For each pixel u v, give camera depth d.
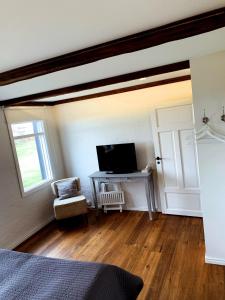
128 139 4.69
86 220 4.70
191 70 2.60
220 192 2.73
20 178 4.20
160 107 4.20
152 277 2.85
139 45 1.77
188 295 2.52
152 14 1.47
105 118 4.81
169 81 4.11
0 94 3.40
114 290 1.83
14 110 4.20
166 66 2.86
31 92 3.57
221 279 2.67
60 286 1.73
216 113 2.59
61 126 5.24
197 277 2.76
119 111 4.66
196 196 4.23
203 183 2.78
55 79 2.89
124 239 3.82
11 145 4.10
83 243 3.84
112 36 1.76
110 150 4.66
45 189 4.79
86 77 2.99
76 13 1.33
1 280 1.88
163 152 4.33
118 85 4.02
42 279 1.83
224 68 2.49
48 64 2.12
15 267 2.03
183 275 2.82
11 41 1.62
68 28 1.53
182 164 4.23
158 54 2.31
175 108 4.10
